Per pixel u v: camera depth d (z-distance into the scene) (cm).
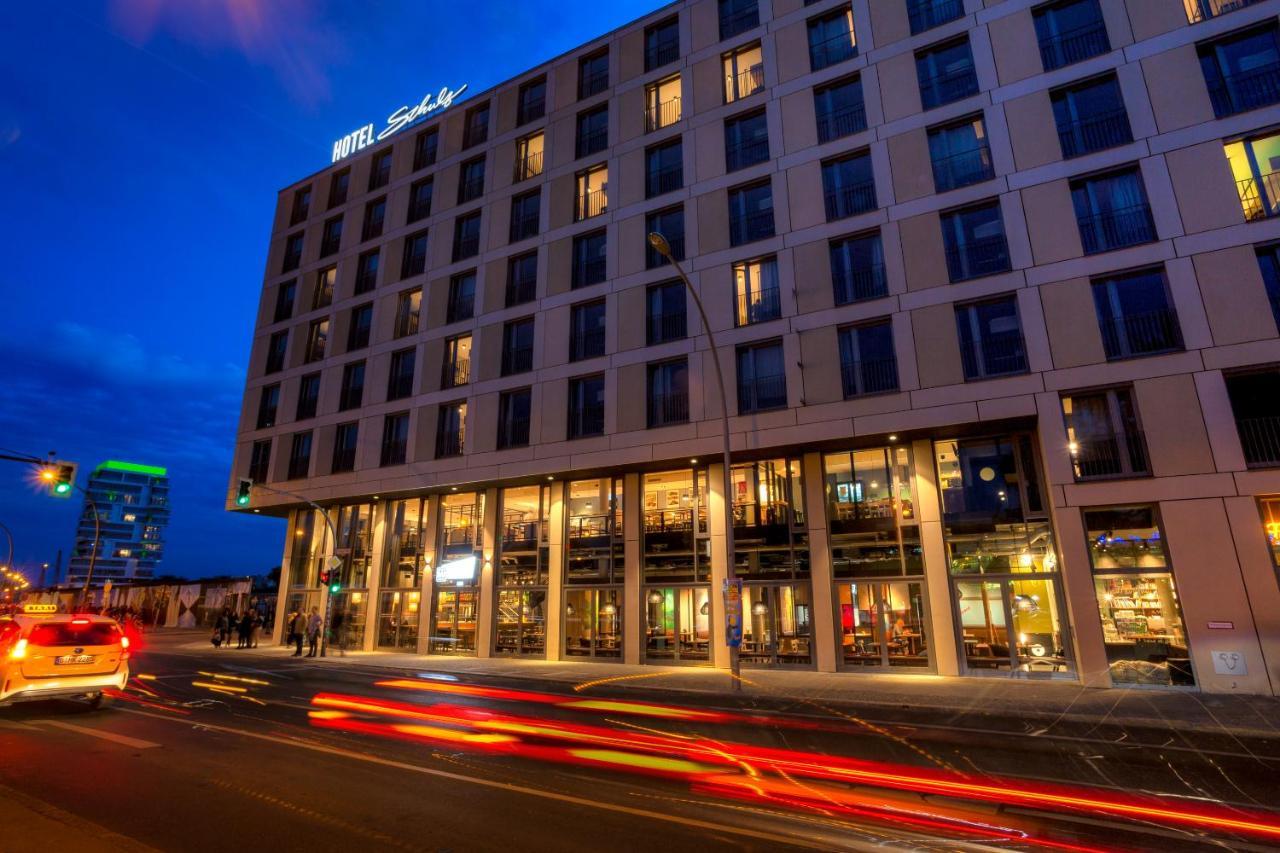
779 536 2003
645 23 2606
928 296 1859
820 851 516
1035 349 1711
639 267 2353
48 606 1571
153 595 5009
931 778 749
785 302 2050
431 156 3133
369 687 1603
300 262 3394
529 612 2408
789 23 2283
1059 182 1773
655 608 2166
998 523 1748
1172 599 1489
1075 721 1148
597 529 2331
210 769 751
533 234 2680
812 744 943
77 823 557
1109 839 551
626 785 704
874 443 1912
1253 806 647
